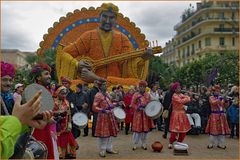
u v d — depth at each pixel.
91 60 20.52
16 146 2.32
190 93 14.66
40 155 3.45
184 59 74.69
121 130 16.02
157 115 10.36
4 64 4.08
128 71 21.06
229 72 36.88
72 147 8.43
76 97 12.70
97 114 9.52
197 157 9.41
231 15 63.00
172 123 10.55
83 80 19.34
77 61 19.77
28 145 3.42
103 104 9.48
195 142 12.41
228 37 62.72
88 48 20.83
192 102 14.38
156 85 17.09
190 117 14.12
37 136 5.20
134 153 9.99
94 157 9.27
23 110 1.91
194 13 69.00
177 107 10.57
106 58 20.58
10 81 4.10
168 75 51.31
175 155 9.67
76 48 20.58
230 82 35.34
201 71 41.06
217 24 62.94
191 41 69.69
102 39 21.00
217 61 39.41
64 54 19.95
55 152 5.39
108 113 9.45
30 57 58.53
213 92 11.23
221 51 62.47
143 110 10.50
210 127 11.03
